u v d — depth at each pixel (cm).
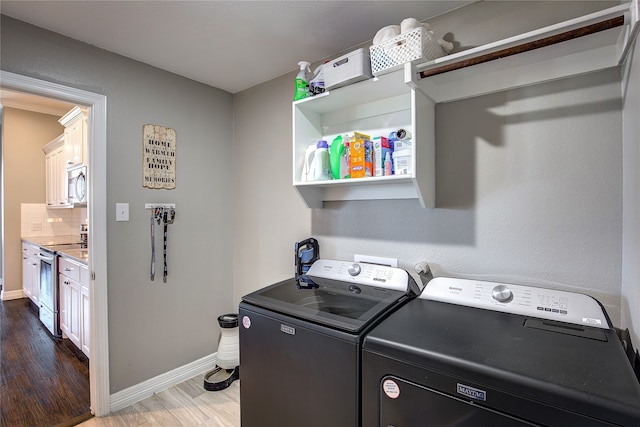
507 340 98
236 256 265
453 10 155
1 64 157
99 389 192
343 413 110
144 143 212
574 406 72
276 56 203
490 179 146
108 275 197
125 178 203
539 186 135
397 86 156
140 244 211
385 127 174
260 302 141
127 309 205
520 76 135
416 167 138
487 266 148
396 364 97
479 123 149
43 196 435
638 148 94
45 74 171
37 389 221
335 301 140
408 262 172
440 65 132
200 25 168
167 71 223
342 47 191
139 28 171
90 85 188
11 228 418
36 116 425
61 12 156
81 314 256
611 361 85
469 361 86
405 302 139
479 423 84
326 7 153
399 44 136
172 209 227
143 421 188
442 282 144
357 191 188
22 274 428
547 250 134
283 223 231
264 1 148
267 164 240
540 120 135
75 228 449
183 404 205
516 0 140
